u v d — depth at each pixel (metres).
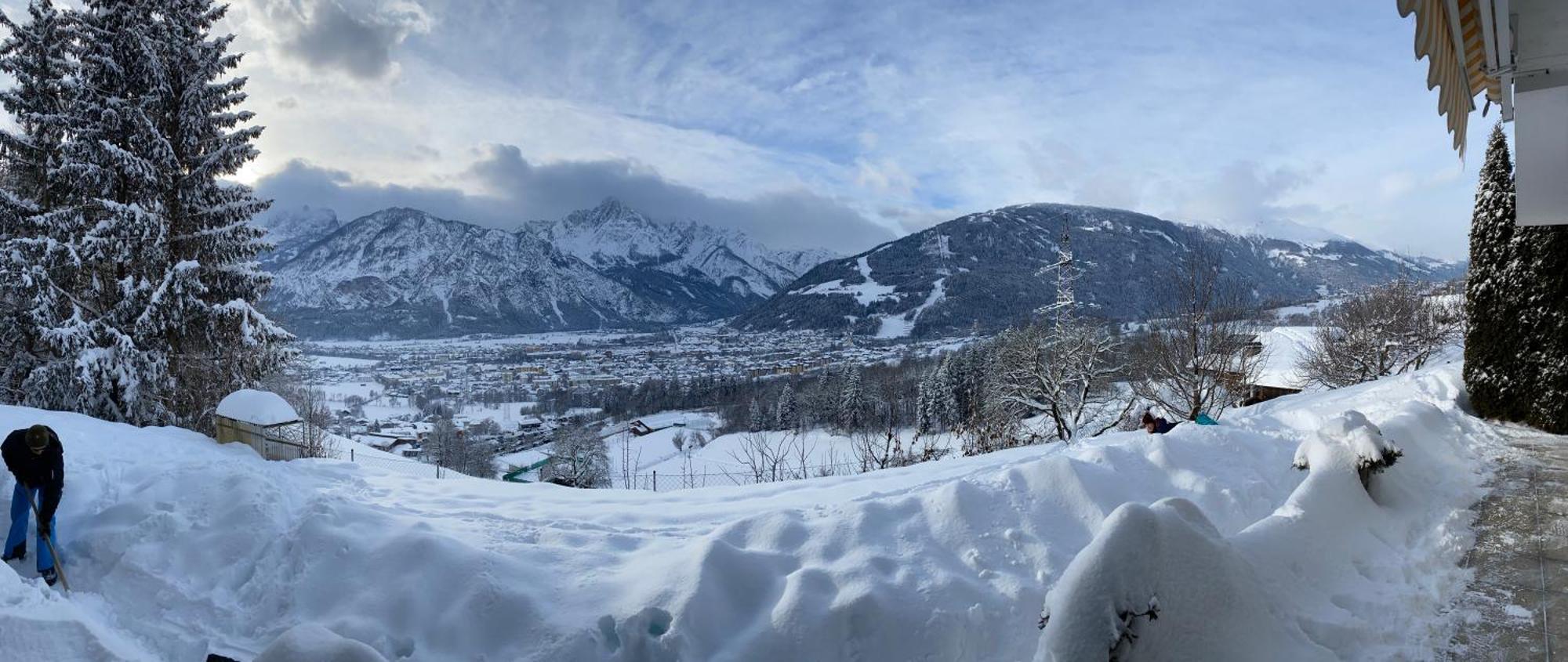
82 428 9.34
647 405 96.50
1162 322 22.83
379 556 5.02
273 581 5.10
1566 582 4.52
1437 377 10.65
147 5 19.20
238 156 20.00
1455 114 5.34
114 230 17.62
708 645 4.20
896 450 19.97
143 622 4.88
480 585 4.63
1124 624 3.13
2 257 16.44
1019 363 28.69
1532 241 8.80
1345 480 5.43
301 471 9.09
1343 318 31.25
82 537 5.58
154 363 17.73
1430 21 4.31
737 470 35.44
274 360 20.02
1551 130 5.99
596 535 5.76
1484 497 6.16
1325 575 4.48
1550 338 8.56
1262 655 3.38
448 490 8.55
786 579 4.65
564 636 4.26
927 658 4.17
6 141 17.86
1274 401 15.02
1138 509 3.47
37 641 4.20
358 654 2.99
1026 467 6.01
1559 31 4.85
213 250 19.33
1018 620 4.45
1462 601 4.36
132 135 18.41
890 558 4.86
